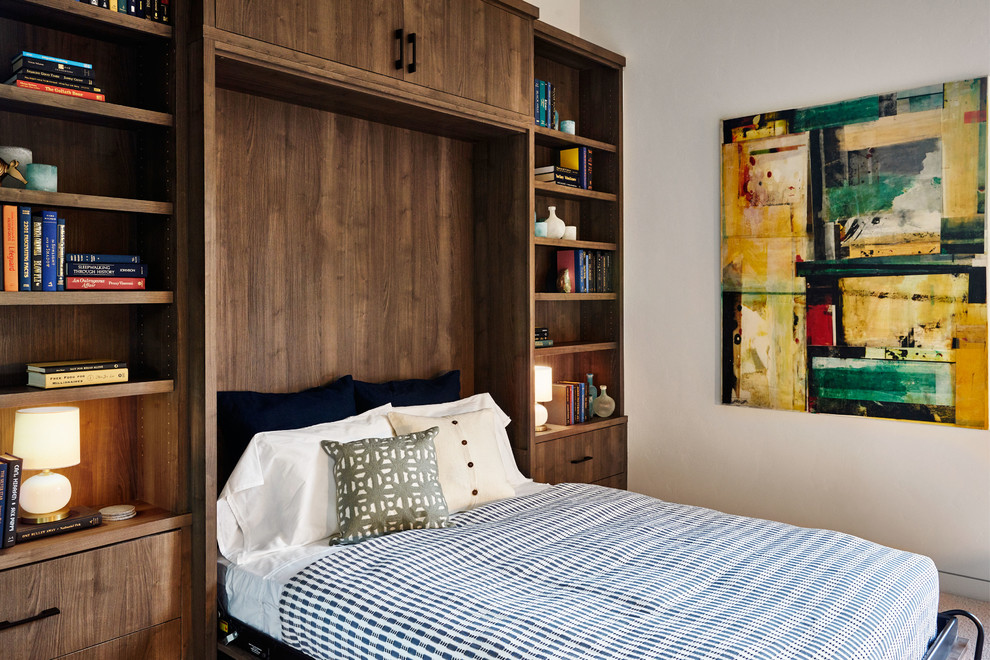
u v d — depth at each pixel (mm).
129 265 2184
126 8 2139
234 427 2527
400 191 3242
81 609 2016
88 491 2307
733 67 3686
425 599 1865
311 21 2482
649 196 3984
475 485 2754
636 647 1576
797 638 1626
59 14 2033
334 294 2994
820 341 3420
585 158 3883
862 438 3326
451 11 2988
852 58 3332
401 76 2783
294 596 2023
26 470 2215
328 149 2961
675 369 3914
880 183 3238
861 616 1760
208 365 2209
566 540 2348
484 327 3557
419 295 3332
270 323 2783
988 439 3002
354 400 2926
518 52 3311
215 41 2219
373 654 1788
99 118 2156
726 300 3703
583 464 3789
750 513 3672
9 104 1975
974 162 3006
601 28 4152
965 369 3041
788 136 3490
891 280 3213
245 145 2699
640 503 2830
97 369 2109
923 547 3176
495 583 1978
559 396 3797
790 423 3533
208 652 2225
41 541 1980
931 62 3127
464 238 3543
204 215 2189
